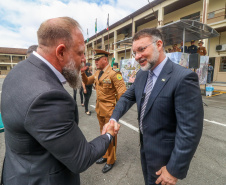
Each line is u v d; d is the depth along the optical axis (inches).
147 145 42.1
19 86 24.2
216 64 453.7
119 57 869.8
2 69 1398.9
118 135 119.5
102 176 75.0
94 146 29.6
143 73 47.5
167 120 38.6
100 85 81.2
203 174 74.6
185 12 487.5
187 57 238.7
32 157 25.9
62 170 28.0
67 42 27.2
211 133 120.5
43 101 22.0
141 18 560.7
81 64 31.9
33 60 27.5
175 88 35.1
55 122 22.6
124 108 50.1
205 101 235.9
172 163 34.4
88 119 161.9
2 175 31.5
